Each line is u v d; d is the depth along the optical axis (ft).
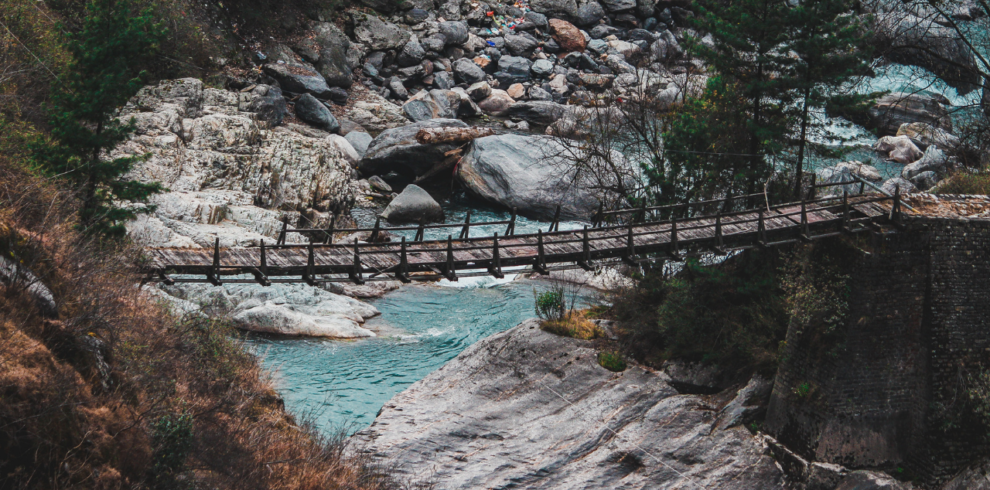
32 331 30.30
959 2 80.18
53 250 35.32
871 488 55.62
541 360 71.77
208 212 87.76
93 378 32.63
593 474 58.49
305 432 53.21
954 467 55.83
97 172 48.39
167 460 33.47
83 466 28.19
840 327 55.72
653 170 77.51
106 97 48.21
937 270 55.67
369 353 77.25
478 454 60.49
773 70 69.92
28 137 49.42
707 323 69.31
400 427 62.85
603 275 94.84
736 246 55.67
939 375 56.08
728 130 72.38
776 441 59.57
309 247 46.50
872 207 57.11
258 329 78.59
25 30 66.39
